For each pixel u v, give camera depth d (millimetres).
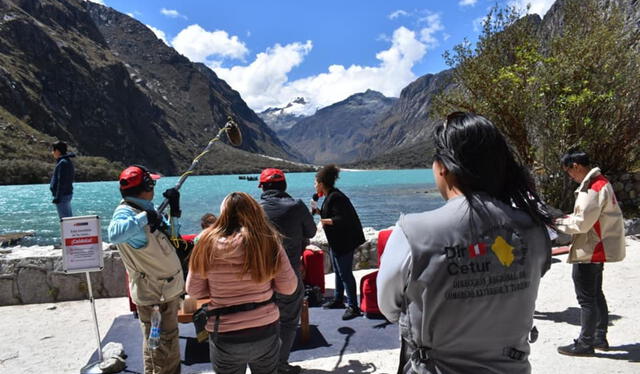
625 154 10312
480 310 1275
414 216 1377
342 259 4973
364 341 4305
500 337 1305
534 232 1365
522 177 1449
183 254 3604
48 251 6172
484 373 1282
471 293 1271
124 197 3164
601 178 3498
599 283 3863
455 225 1312
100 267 3795
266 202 3543
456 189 1443
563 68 9844
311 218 3713
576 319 4699
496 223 1318
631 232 8984
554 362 3693
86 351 4215
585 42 9977
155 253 3107
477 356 1303
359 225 5016
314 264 5707
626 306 4980
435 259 1274
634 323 4480
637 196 10125
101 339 4512
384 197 39469
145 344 3223
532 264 1337
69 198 7023
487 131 1389
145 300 3139
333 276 7062
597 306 3830
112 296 6008
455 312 1274
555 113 9766
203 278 2367
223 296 2322
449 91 11961
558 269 6684
